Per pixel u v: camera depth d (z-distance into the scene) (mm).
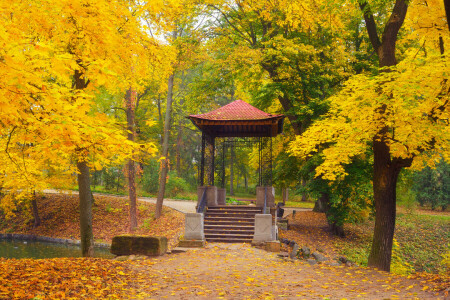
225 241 15367
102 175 38906
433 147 11719
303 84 20812
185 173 50125
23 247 23125
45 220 29234
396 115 10109
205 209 17344
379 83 10625
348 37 21766
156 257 11789
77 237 25672
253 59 18859
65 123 4875
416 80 9359
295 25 15969
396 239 25359
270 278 8617
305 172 20766
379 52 13211
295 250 14492
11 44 4707
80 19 6000
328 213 20906
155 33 9320
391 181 12844
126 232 25047
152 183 37812
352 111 11102
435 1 11102
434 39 12102
